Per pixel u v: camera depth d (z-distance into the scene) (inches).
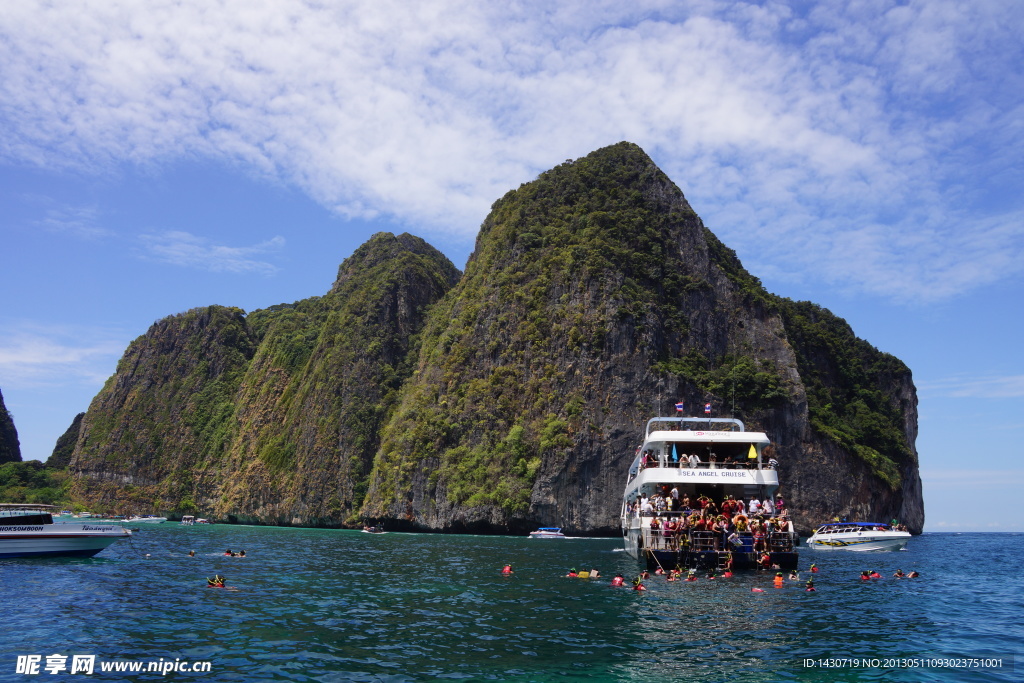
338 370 6402.6
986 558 2593.5
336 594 1440.7
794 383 4793.3
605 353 4613.7
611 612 1211.9
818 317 6358.3
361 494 5615.2
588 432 4347.9
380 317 6643.7
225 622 1133.1
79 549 2081.7
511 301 5187.0
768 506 1738.4
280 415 6943.9
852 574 1867.6
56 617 1172.5
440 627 1091.9
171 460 7529.5
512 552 2642.7
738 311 5221.5
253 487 6387.8
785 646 968.3
